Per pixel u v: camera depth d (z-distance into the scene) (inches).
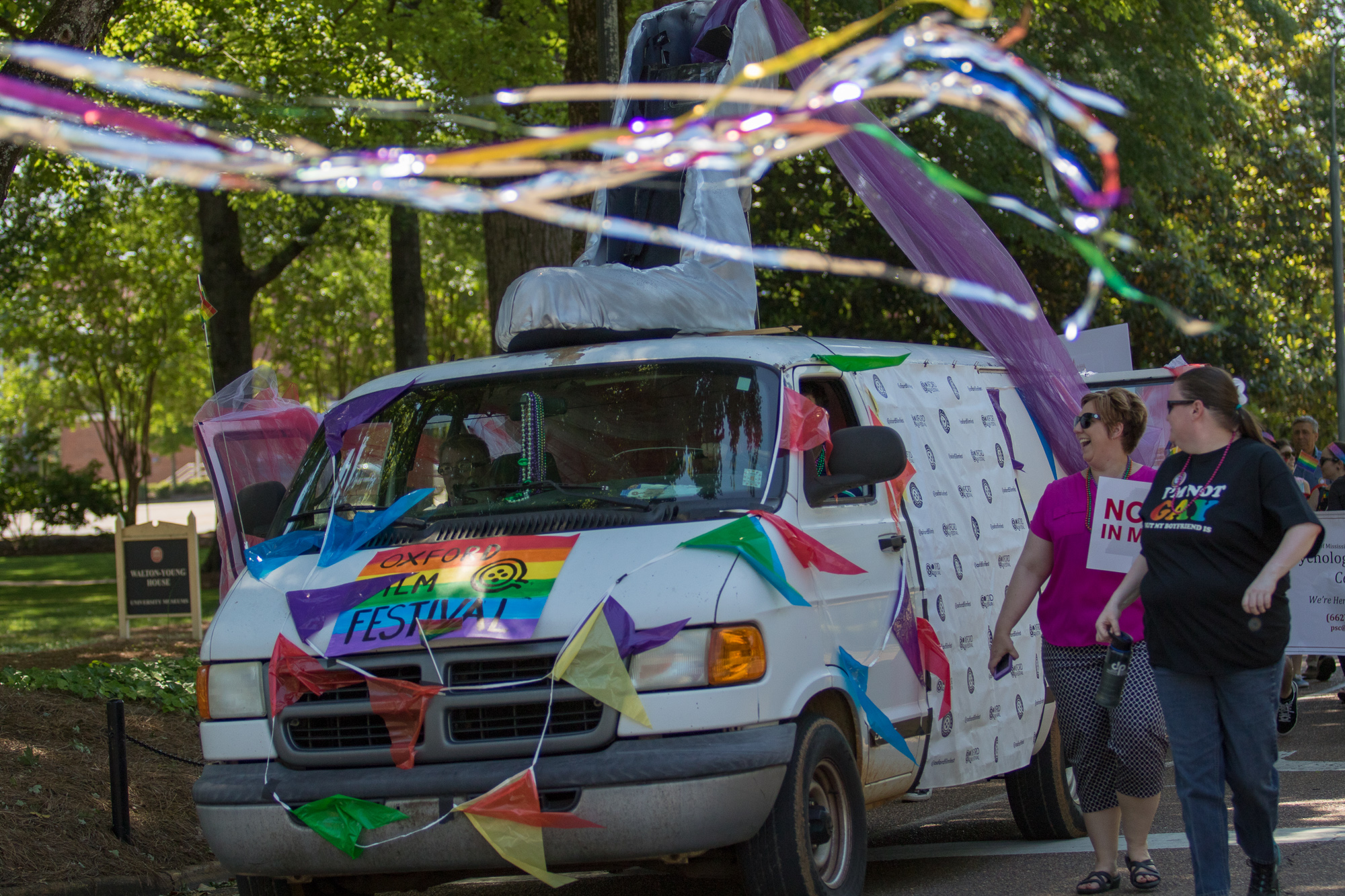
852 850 392.5
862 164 575.5
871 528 434.0
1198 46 1660.9
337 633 377.4
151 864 544.1
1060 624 433.4
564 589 368.2
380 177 85.4
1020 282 592.1
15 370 3393.2
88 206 1998.0
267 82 1368.1
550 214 89.0
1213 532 353.1
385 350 3388.3
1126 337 786.2
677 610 361.1
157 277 2795.3
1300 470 1034.1
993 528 518.3
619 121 553.3
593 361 437.7
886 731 402.9
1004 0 1142.3
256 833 373.7
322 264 2755.9
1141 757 414.9
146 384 3304.6
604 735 355.9
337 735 378.3
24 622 1600.6
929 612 456.4
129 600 1152.2
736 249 101.1
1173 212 1872.5
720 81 525.0
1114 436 430.9
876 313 1615.4
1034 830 530.6
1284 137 2068.2
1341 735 749.3
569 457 419.2
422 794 359.6
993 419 552.1
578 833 349.7
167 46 1438.2
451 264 2915.8
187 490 5782.5
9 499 3287.4
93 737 656.4
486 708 363.3
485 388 443.5
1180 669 357.7
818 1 1315.2
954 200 578.2
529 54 1309.1
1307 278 2255.2
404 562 393.1
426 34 1275.8
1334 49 2005.4
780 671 368.5
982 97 87.5
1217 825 355.3
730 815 350.9
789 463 405.1
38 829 525.7
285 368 3257.9
